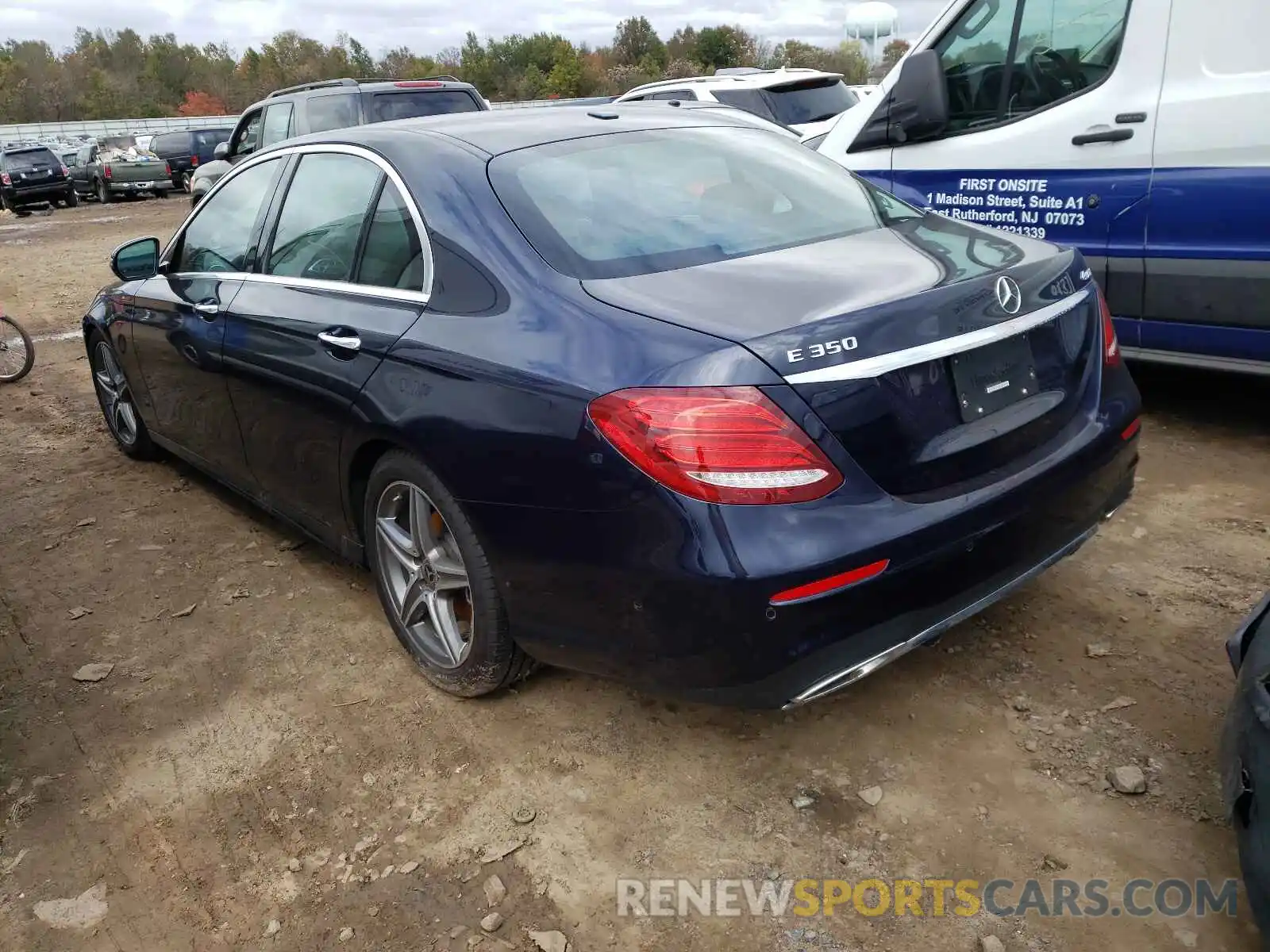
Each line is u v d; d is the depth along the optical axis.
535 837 2.52
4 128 58.38
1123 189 4.41
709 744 2.79
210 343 3.83
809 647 2.22
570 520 2.40
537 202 2.82
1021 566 2.54
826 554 2.17
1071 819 2.43
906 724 2.80
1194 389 5.23
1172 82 4.21
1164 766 2.56
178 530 4.50
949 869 2.33
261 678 3.30
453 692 3.05
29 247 16.33
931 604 2.36
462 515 2.71
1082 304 2.83
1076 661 3.01
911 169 5.20
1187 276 4.29
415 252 2.95
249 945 2.28
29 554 4.36
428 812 2.64
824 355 2.20
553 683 3.11
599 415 2.30
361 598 3.78
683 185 3.06
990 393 2.47
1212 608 3.23
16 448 5.81
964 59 4.95
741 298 2.40
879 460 2.26
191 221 4.37
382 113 10.29
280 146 3.84
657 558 2.24
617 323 2.39
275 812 2.68
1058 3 4.53
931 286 2.43
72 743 3.04
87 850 2.60
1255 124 3.98
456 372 2.64
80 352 8.28
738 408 2.16
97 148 26.92
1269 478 4.12
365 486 3.24
